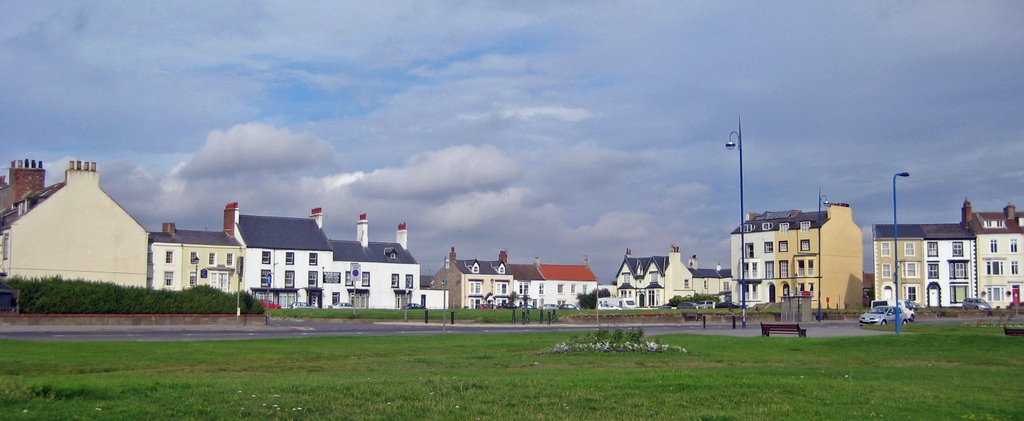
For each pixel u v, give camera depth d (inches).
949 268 4643.2
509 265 5684.1
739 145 2551.7
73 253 3213.6
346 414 706.2
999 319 3297.2
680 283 5625.0
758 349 1507.1
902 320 2913.4
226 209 4244.6
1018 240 4534.9
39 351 1227.2
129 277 3324.3
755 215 5002.5
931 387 926.4
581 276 5851.4
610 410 759.1
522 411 742.5
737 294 4899.1
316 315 2994.6
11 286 2245.3
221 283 4045.3
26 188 3535.9
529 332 2121.1
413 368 1096.2
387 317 2994.6
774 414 755.4
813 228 4552.2
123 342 1466.5
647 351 1360.7
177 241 3951.8
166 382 821.2
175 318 2389.3
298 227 4414.4
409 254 4766.2
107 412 674.8
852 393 861.8
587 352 1347.2
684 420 724.0
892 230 4800.7
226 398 742.5
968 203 4758.9
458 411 733.3
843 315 3440.0
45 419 645.9
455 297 5305.1
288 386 815.7
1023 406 819.4
